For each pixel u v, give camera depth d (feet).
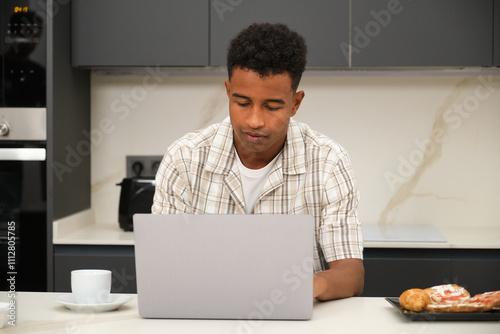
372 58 8.47
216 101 9.64
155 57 8.58
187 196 5.25
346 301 4.58
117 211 9.73
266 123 4.30
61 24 8.30
